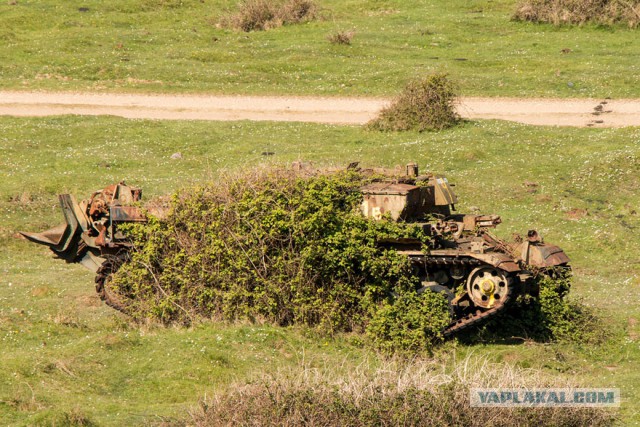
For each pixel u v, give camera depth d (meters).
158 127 135.88
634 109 140.00
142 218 75.00
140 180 112.75
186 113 145.12
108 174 115.94
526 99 147.50
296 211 71.38
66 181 111.88
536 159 117.31
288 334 69.06
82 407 55.50
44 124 135.50
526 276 68.62
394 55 171.75
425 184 75.25
